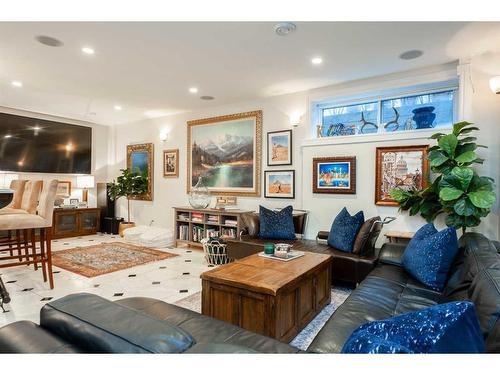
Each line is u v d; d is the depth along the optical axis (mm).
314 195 4355
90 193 6914
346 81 4082
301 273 2307
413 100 3930
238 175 5176
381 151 3836
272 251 2900
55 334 901
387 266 2732
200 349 806
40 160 6043
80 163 6688
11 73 3803
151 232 5586
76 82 4152
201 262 4336
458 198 2863
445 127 3545
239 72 3756
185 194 5895
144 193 6508
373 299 1935
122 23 2584
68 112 5938
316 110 4527
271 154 4797
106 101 5109
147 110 5766
